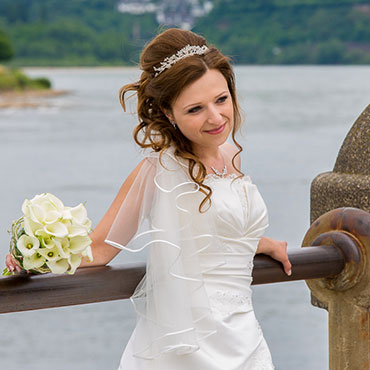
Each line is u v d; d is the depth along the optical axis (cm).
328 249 328
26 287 265
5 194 2781
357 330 338
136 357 281
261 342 296
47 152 4494
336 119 6925
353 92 12381
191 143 296
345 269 327
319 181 375
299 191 2656
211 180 291
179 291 272
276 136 5159
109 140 5309
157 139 288
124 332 1190
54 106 9650
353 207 356
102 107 9506
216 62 282
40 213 259
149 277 275
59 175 3372
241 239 291
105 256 286
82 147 4803
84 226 263
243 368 284
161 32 299
